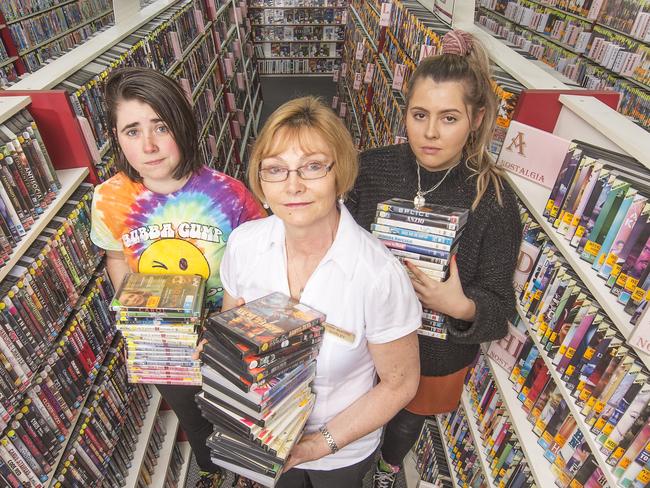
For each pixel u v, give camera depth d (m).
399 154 1.41
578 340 1.23
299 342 1.00
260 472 1.08
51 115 1.53
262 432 1.02
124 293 1.35
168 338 1.35
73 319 1.54
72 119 1.55
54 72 1.71
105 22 8.34
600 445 1.13
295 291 1.12
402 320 1.04
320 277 1.03
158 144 1.27
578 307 1.25
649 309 0.93
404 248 1.18
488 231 1.28
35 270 1.33
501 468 1.61
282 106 0.90
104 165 1.81
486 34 2.22
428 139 1.22
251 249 1.13
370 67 4.32
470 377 1.97
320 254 1.05
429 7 3.01
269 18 8.88
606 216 1.14
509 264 1.31
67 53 1.97
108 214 1.44
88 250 1.65
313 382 1.16
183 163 1.34
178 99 1.27
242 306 1.05
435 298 1.19
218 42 4.70
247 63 6.89
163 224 1.46
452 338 1.36
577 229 1.26
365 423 1.15
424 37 2.53
